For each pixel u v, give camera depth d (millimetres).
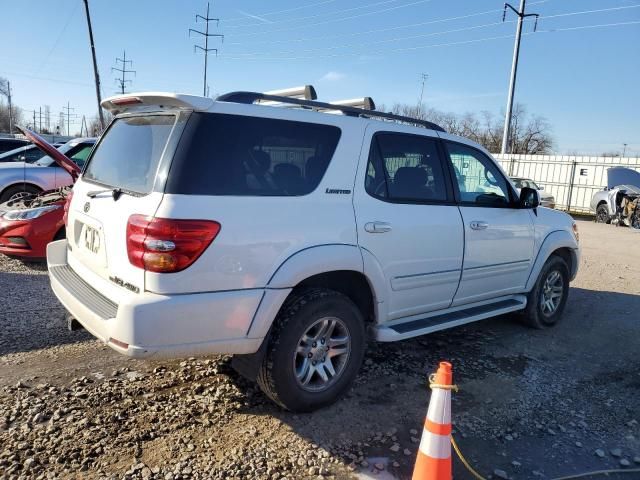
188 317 2984
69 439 3193
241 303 3148
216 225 3023
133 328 2895
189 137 3084
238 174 3191
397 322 4211
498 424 3676
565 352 5133
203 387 3930
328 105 3902
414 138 4293
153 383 3949
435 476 2607
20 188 9469
